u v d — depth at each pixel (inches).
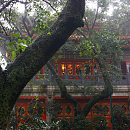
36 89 612.4
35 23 517.3
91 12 549.6
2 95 137.5
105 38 475.2
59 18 162.6
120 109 556.1
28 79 149.5
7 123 138.6
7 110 138.5
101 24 581.6
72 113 628.4
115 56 554.9
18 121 491.2
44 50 154.0
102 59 520.1
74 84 588.1
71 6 161.0
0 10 204.4
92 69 742.5
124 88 639.1
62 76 643.5
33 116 485.7
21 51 155.6
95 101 518.0
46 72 664.4
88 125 498.0
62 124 491.5
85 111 527.5
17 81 144.0
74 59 740.0
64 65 732.7
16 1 248.8
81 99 638.5
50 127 296.4
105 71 508.1
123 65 776.9
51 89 615.5
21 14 512.7
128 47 722.2
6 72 147.0
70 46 541.0
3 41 438.6
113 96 636.7
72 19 158.4
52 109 539.8
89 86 580.4
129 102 630.5
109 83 507.2
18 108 589.0
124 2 563.5
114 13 584.1
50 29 161.0
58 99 627.5
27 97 607.8
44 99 626.2
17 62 149.8
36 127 275.4
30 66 148.6
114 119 551.5
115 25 582.6
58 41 158.2
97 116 525.7
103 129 507.2
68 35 163.2
